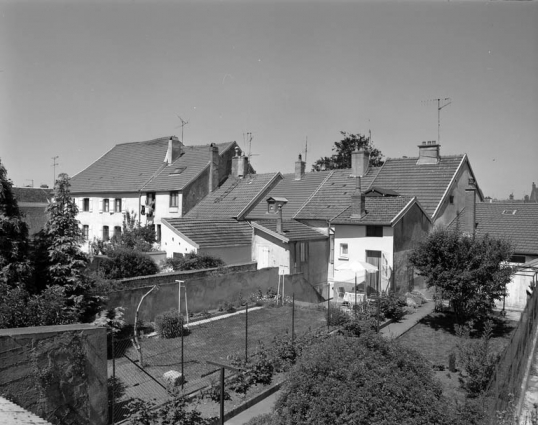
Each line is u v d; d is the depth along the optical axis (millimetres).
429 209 26453
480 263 17281
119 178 40438
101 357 9633
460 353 13062
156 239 31812
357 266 21656
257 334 16859
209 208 33219
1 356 8109
